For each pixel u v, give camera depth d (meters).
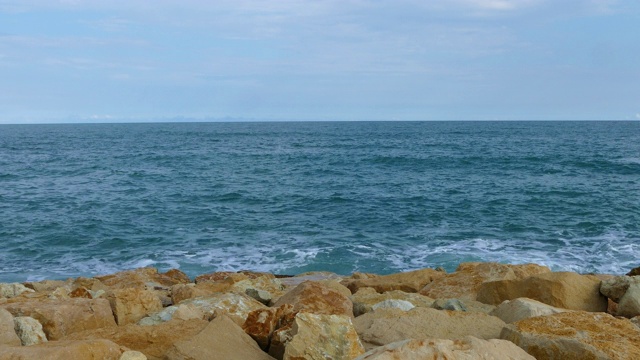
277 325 6.59
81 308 7.03
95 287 11.41
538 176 39.66
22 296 8.64
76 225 23.81
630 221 23.69
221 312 7.63
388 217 25.39
